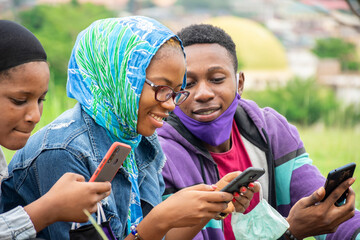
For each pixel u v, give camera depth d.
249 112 3.76
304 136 10.18
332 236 3.64
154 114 2.86
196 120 3.48
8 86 2.41
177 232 3.09
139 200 2.98
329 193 3.34
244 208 3.10
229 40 3.59
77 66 2.95
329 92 18.42
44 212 2.40
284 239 3.41
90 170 2.75
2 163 2.67
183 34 3.54
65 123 2.81
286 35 49.50
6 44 2.40
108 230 2.62
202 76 3.45
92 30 2.94
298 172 3.75
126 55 2.81
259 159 3.69
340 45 37.62
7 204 2.91
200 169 3.55
